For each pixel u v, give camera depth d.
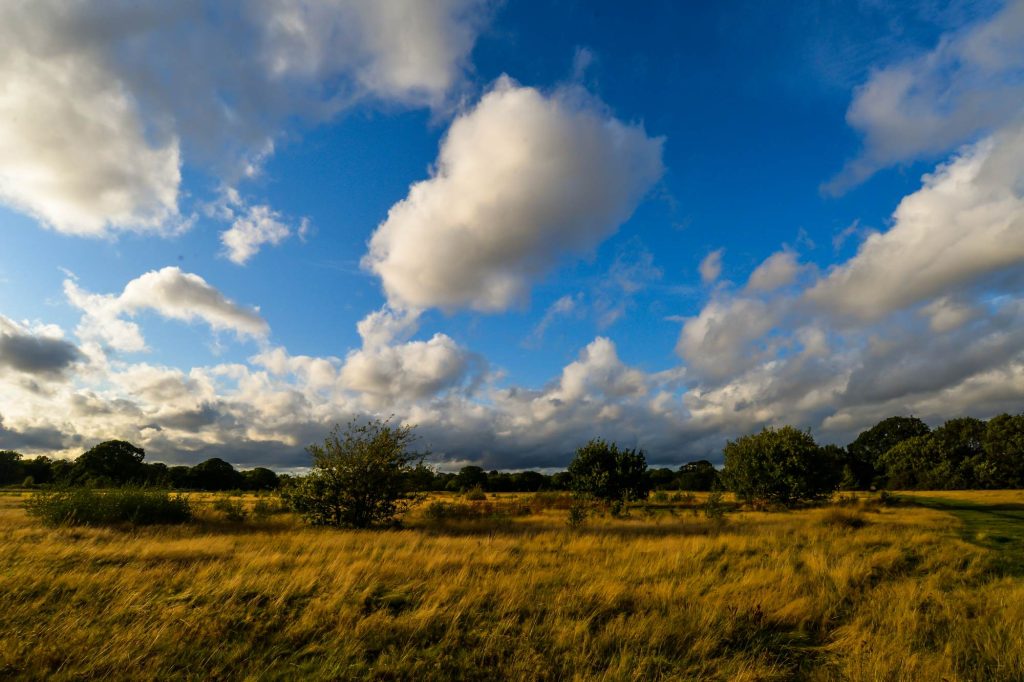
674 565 9.89
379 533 15.88
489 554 10.91
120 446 66.19
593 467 31.77
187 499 19.89
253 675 4.89
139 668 4.95
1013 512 22.70
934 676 5.11
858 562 10.02
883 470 76.62
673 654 5.79
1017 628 6.21
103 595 7.06
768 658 5.76
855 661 5.49
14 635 5.48
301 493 19.36
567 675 5.19
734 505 30.73
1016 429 57.84
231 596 7.07
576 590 7.90
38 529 14.08
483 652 5.59
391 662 5.32
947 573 9.53
